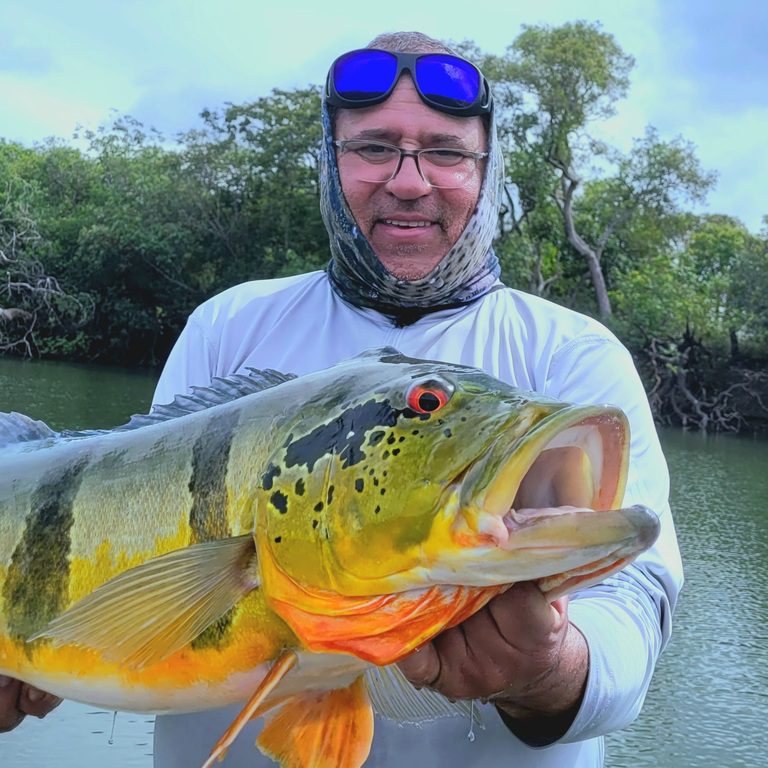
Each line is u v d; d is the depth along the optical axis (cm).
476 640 47
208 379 78
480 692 49
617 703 54
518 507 46
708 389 844
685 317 872
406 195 70
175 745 68
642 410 68
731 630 243
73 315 1121
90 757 142
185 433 57
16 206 1155
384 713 56
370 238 73
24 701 63
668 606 63
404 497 47
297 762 55
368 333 74
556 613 47
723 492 465
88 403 677
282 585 50
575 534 42
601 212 1041
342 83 73
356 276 75
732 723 184
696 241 1226
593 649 54
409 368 53
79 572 57
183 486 55
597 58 932
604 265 1055
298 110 1108
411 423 49
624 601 60
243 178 1131
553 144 964
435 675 48
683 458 605
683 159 980
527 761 64
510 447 45
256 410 55
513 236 1011
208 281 1148
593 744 70
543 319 73
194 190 1125
